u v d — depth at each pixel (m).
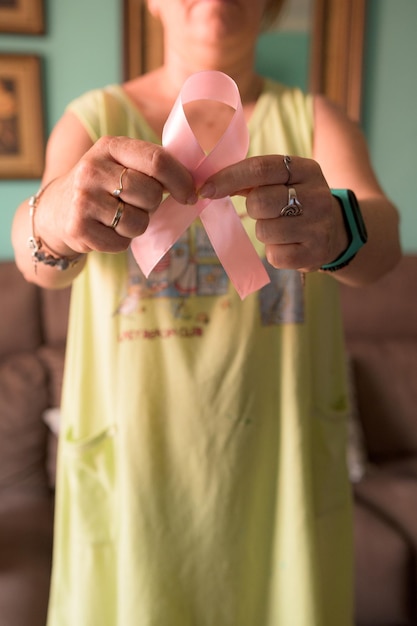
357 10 1.80
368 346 1.75
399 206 1.99
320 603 0.61
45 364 1.54
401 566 1.20
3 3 1.62
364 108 1.89
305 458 0.61
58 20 1.68
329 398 0.66
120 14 1.70
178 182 0.41
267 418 0.62
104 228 0.42
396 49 1.88
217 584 0.61
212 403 0.60
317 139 0.63
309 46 1.80
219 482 0.60
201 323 0.60
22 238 0.52
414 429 1.67
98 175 0.41
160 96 0.63
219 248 0.47
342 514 0.67
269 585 0.64
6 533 1.21
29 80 1.68
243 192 0.44
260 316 0.61
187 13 0.56
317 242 0.43
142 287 0.60
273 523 0.63
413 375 1.71
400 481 1.47
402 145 1.95
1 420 1.39
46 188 0.48
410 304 1.79
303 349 0.61
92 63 1.72
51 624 0.69
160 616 0.60
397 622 1.21
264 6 0.62
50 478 1.40
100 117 0.61
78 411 0.63
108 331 0.61
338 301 0.67
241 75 0.62
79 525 0.63
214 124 0.60
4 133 1.69
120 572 0.61
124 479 0.60
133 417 0.60
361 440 1.58
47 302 1.62
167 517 0.60
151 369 0.60
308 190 0.42
